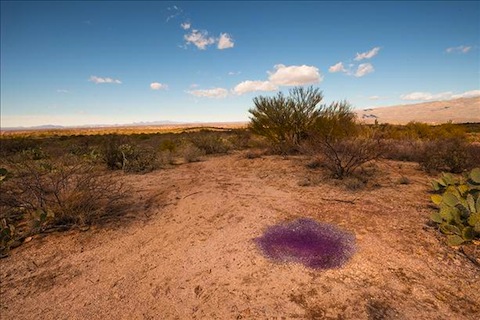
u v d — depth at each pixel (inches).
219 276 119.1
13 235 167.6
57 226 178.4
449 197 147.8
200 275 121.6
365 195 205.5
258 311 97.0
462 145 338.6
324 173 282.0
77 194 193.3
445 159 288.7
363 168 297.7
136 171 345.1
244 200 211.5
